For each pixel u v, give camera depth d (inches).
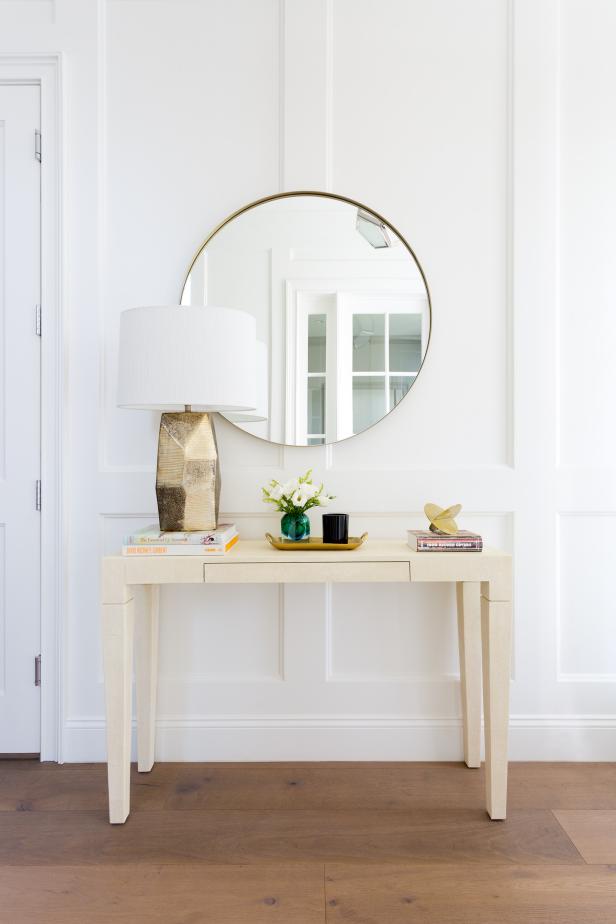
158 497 74.4
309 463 87.0
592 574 87.1
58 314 85.8
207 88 87.0
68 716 86.0
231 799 75.2
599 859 63.7
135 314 69.6
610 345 87.0
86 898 58.4
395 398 86.5
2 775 82.0
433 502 86.7
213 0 86.9
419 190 86.9
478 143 87.0
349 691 86.4
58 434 85.7
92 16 86.2
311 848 65.5
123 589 69.4
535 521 86.4
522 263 86.4
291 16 86.1
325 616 86.5
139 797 75.7
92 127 86.3
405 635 87.1
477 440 87.2
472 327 87.0
